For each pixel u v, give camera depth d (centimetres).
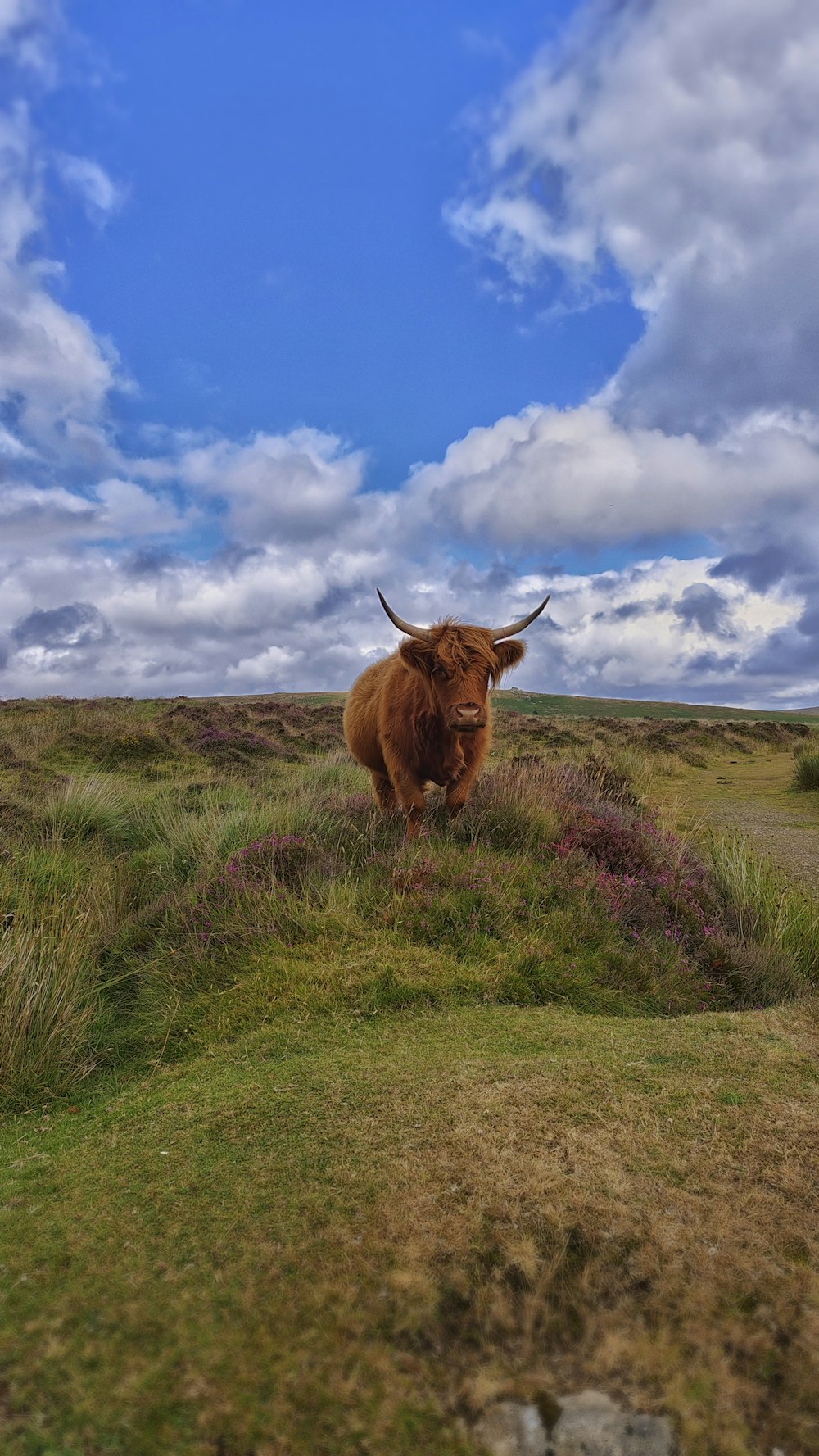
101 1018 420
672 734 2212
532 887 517
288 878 557
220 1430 127
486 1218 179
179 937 502
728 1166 200
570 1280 158
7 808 873
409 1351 142
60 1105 327
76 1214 202
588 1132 221
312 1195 196
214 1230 186
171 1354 143
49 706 2117
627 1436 123
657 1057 284
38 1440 126
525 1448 122
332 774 1234
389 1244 171
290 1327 148
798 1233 170
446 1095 252
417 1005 379
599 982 425
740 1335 141
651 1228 173
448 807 665
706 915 541
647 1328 144
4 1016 374
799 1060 277
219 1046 358
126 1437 126
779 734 2356
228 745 1667
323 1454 121
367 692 797
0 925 493
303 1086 275
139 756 1528
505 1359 139
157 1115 273
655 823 814
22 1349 147
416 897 484
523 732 2228
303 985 401
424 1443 123
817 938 492
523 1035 329
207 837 694
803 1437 122
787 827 930
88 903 587
